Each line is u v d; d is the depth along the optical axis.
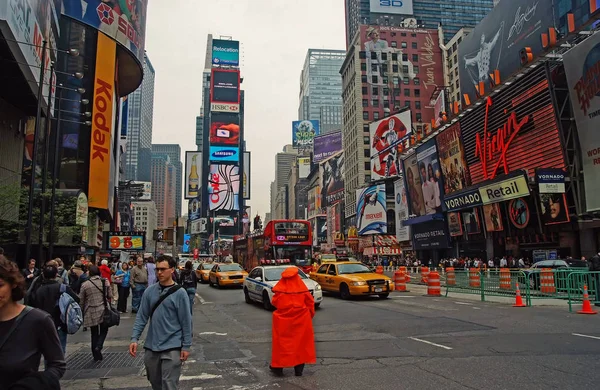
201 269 32.84
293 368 7.25
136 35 51.75
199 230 188.25
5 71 20.70
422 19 158.75
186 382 6.50
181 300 4.76
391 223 77.00
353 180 101.38
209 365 7.54
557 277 15.96
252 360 7.92
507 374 6.48
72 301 6.47
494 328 10.49
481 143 37.78
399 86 102.38
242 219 167.62
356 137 99.94
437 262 51.94
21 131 25.92
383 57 103.12
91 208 42.59
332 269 19.53
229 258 37.00
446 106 83.75
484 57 65.88
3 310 2.90
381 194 72.38
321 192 127.00
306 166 182.25
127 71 54.78
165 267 4.84
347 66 110.25
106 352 9.01
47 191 25.98
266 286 15.80
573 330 10.08
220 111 168.38
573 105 27.64
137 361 8.14
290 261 28.22
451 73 101.50
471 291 19.67
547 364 7.00
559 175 28.11
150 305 4.82
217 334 10.73
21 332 2.85
